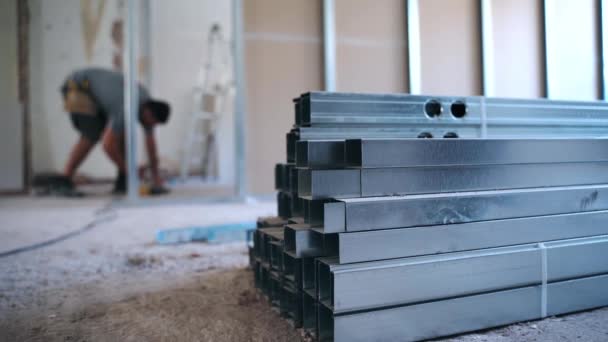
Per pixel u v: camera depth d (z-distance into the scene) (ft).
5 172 16.90
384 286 3.14
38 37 17.62
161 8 18.65
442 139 3.47
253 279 5.01
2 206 12.58
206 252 6.46
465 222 3.44
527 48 9.94
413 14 10.04
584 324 3.59
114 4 18.40
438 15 10.12
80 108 15.14
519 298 3.61
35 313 4.10
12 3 17.17
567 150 3.93
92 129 15.44
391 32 10.92
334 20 11.14
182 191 16.26
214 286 4.82
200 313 4.02
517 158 3.73
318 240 3.44
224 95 19.30
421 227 3.30
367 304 3.10
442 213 3.36
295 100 3.95
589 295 3.87
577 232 3.86
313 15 11.71
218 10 19.29
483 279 3.46
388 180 3.33
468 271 3.40
